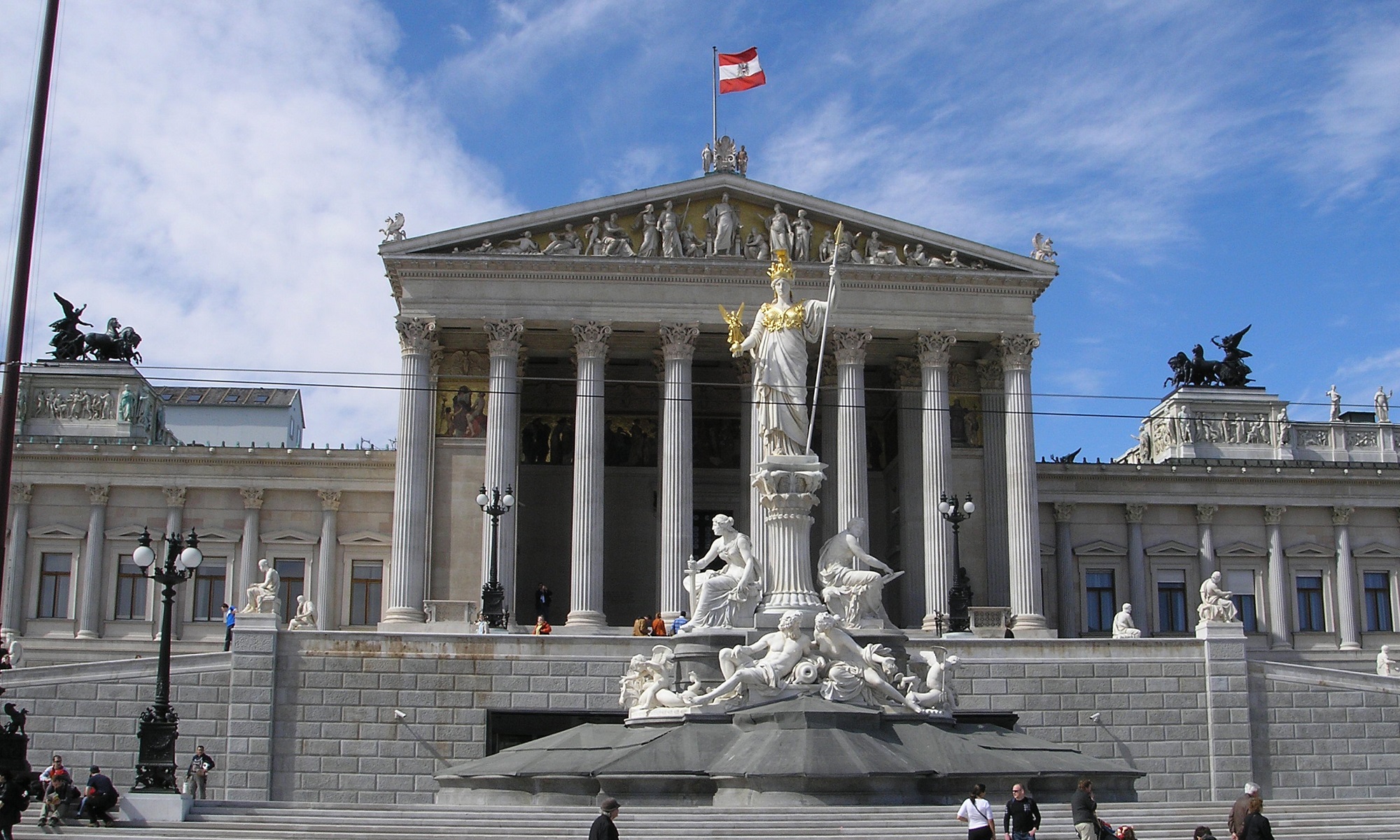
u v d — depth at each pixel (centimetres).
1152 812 3809
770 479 4141
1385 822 4056
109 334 9138
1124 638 5672
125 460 8375
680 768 3619
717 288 7656
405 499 7388
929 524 7544
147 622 8269
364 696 5391
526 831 3356
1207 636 5688
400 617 7225
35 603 8231
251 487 8431
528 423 8650
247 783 5281
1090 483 8706
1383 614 8800
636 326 7669
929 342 7706
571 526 8562
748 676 3816
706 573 4228
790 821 3344
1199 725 5631
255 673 5353
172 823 3525
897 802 3547
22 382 8762
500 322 7544
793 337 4219
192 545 3934
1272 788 5638
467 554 7738
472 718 5406
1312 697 5716
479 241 7625
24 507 8319
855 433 7562
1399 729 5728
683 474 7462
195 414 11112
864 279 7706
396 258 7531
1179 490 8744
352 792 5334
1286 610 8700
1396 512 8856
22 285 3559
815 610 4072
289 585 8419
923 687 4181
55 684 5297
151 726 3738
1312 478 8800
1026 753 3906
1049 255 7862
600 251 7675
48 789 3662
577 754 3900
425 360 7538
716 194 7794
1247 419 9194
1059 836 3375
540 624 6203
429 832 3381
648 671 4131
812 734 3591
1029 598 7475
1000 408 8075
